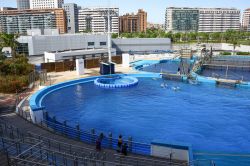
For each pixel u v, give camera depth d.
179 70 56.50
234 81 45.38
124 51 94.12
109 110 33.62
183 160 18.14
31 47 74.62
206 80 47.28
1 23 182.00
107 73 52.31
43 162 15.05
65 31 187.00
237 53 89.88
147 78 52.00
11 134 20.03
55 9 181.38
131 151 19.94
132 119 30.55
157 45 97.25
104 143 21.41
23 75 47.34
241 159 19.41
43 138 20.72
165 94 40.72
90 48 85.94
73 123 29.47
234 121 29.81
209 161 18.94
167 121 29.89
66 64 56.62
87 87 44.97
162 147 18.52
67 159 16.12
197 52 87.31
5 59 52.69
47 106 35.16
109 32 54.78
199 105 35.41
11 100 35.53
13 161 13.13
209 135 26.20
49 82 45.72
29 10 178.75
